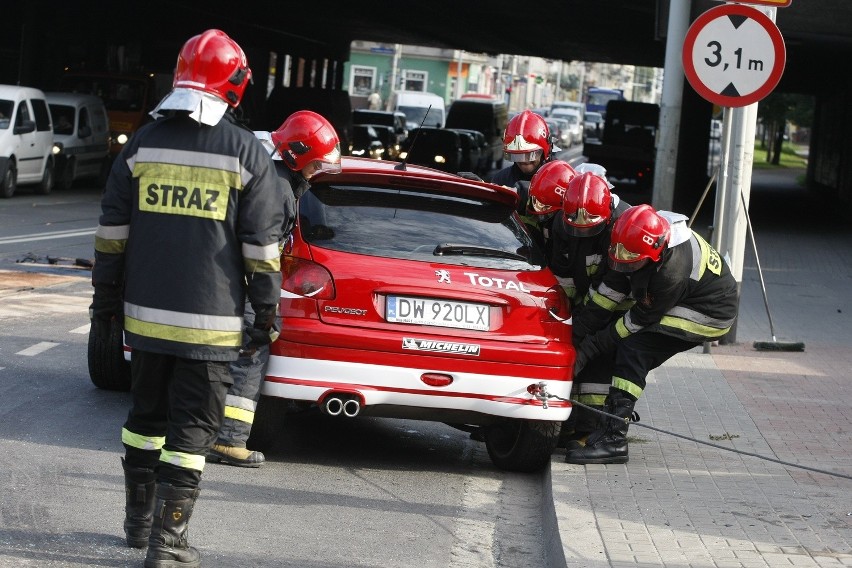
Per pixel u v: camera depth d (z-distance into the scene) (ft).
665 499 21.79
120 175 17.04
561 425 25.94
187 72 16.71
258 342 17.53
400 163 26.21
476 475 25.12
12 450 23.18
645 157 156.87
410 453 26.71
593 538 19.10
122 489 21.13
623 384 24.86
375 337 22.50
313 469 24.26
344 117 164.35
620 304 26.09
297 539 19.44
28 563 16.84
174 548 17.04
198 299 16.75
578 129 317.63
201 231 16.71
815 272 72.59
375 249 23.22
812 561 18.24
